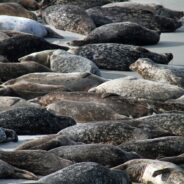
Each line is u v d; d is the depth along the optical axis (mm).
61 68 49000
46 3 76375
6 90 40844
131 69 50500
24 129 34875
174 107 39062
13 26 61156
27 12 67250
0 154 28469
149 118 35250
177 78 47219
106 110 37188
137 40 60094
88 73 44594
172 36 65062
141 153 30594
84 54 52594
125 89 42375
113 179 25594
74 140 32656
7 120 34844
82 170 25344
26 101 38656
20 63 46781
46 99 39844
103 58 52062
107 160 29000
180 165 29016
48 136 31375
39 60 50188
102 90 42438
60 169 27219
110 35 59125
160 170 27094
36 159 28359
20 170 27438
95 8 68938
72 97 39625
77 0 76500
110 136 32688
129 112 38312
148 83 42844
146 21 67000
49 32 62562
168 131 34062
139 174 27609
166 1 84500
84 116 37031
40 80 43719
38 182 24547
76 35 63938
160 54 53656
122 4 74062
